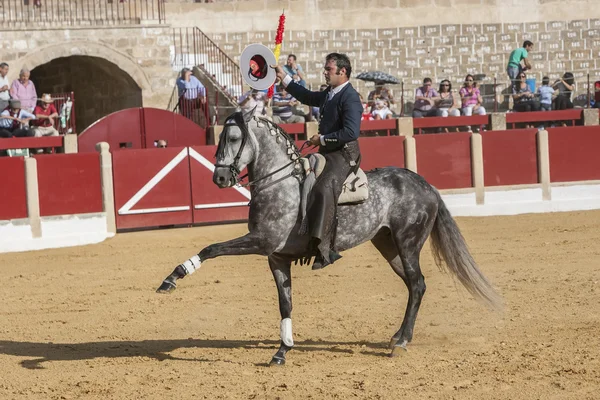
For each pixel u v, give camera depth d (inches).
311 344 377.7
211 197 790.5
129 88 1019.9
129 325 434.9
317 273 562.9
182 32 1091.9
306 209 335.3
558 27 1158.3
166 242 716.7
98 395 307.0
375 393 295.9
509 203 834.2
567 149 847.1
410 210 356.2
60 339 409.1
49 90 1163.9
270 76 355.6
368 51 1115.9
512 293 472.7
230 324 428.8
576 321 398.0
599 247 616.1
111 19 1047.0
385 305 458.0
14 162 729.0
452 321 414.9
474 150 826.8
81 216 747.4
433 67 1120.8
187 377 327.3
